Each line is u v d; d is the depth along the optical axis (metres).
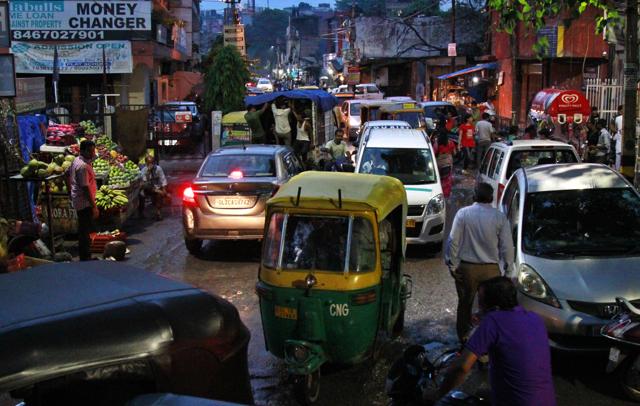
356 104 33.50
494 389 4.48
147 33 29.58
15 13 28.77
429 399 5.01
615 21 11.78
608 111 20.95
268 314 6.62
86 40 29.22
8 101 12.44
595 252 7.53
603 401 6.35
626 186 8.43
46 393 3.51
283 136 20.34
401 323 7.98
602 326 6.73
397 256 7.72
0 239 8.70
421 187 11.88
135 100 31.06
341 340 6.47
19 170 12.63
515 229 8.10
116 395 3.58
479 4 46.88
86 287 3.92
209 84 31.39
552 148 12.38
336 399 6.45
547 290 7.06
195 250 12.07
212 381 3.94
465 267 7.21
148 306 3.70
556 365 7.18
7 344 3.22
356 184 7.26
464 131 22.45
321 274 6.45
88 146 10.46
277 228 6.74
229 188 11.41
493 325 4.43
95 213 10.56
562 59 27.12
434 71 48.62
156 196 15.41
